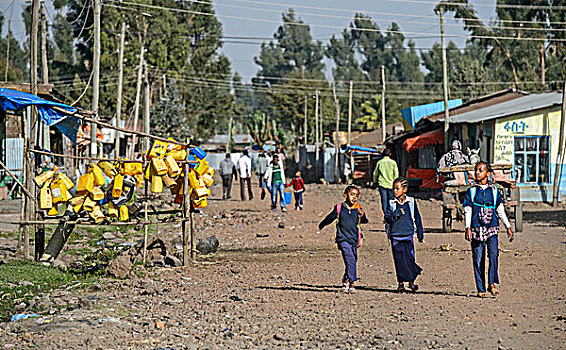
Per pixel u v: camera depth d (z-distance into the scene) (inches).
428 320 579.8
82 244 1127.6
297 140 6535.4
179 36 5083.7
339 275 841.5
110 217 887.7
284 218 1638.8
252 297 699.4
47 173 872.3
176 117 4365.2
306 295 706.2
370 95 7603.4
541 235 1237.7
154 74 4768.7
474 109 2696.9
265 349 503.2
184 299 692.1
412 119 3398.1
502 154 2084.2
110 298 689.6
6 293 700.7
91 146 1775.3
